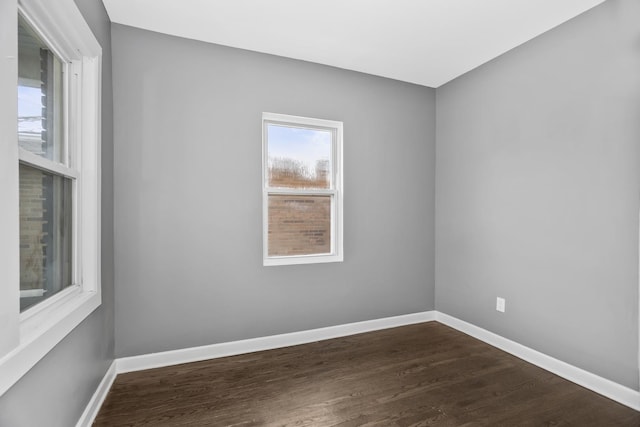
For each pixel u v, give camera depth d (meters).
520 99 2.57
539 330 2.43
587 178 2.12
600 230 2.06
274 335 2.77
